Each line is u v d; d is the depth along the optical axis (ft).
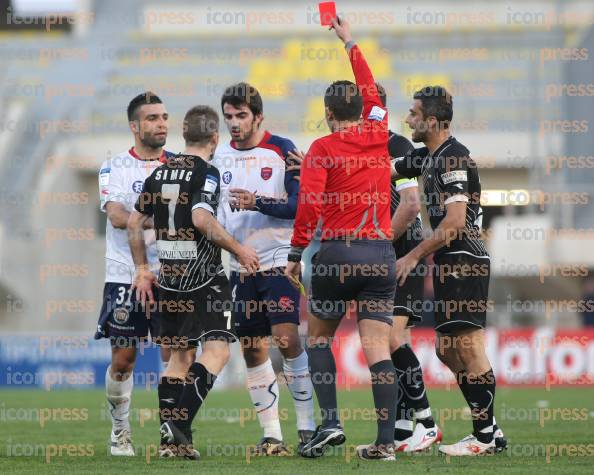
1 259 203.21
